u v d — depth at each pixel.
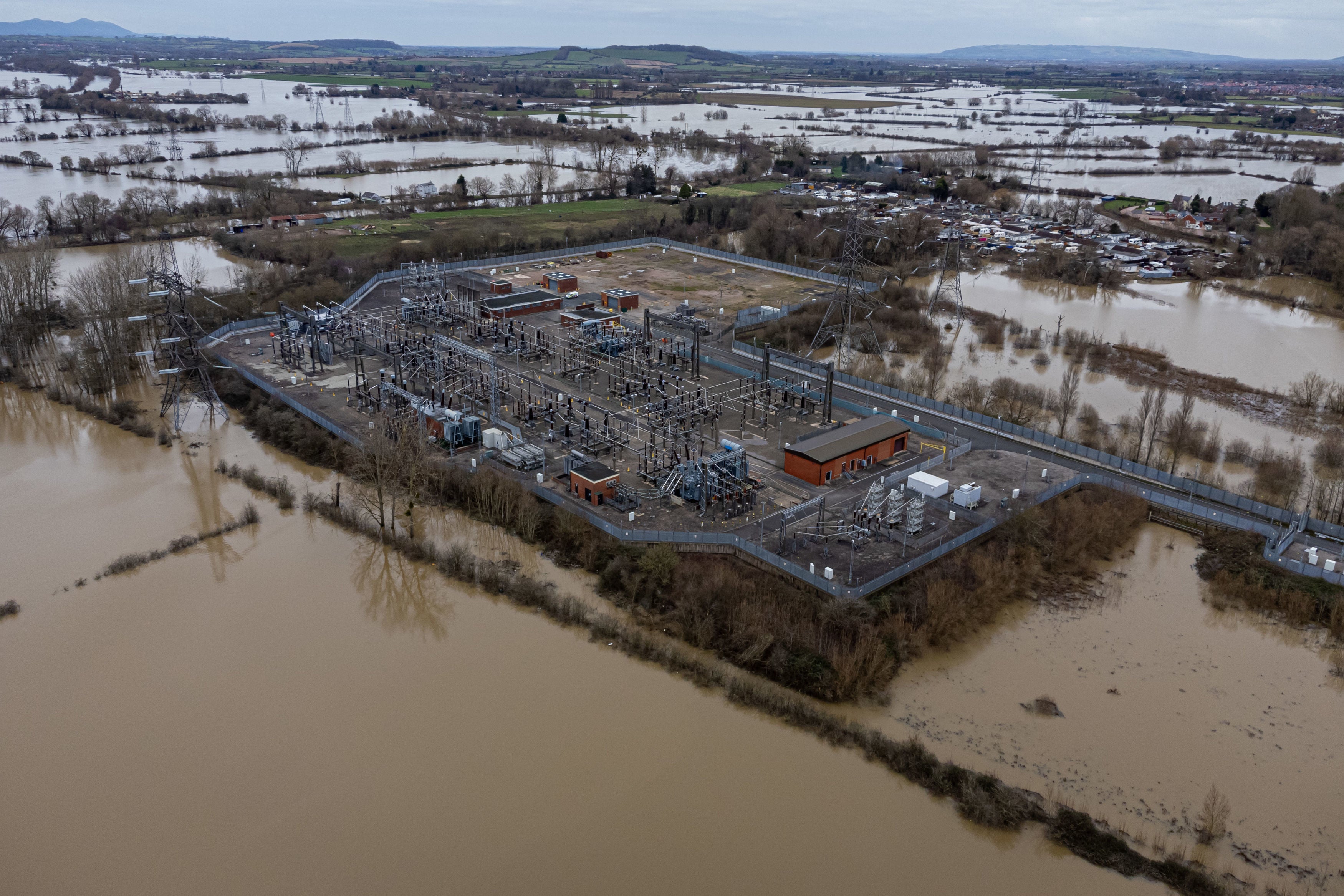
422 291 182.50
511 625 86.25
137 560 95.31
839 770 68.56
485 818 64.12
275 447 122.62
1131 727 72.62
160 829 63.19
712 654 81.75
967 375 148.75
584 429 115.94
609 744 71.19
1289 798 65.56
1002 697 76.00
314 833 62.88
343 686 77.81
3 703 74.88
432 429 117.56
